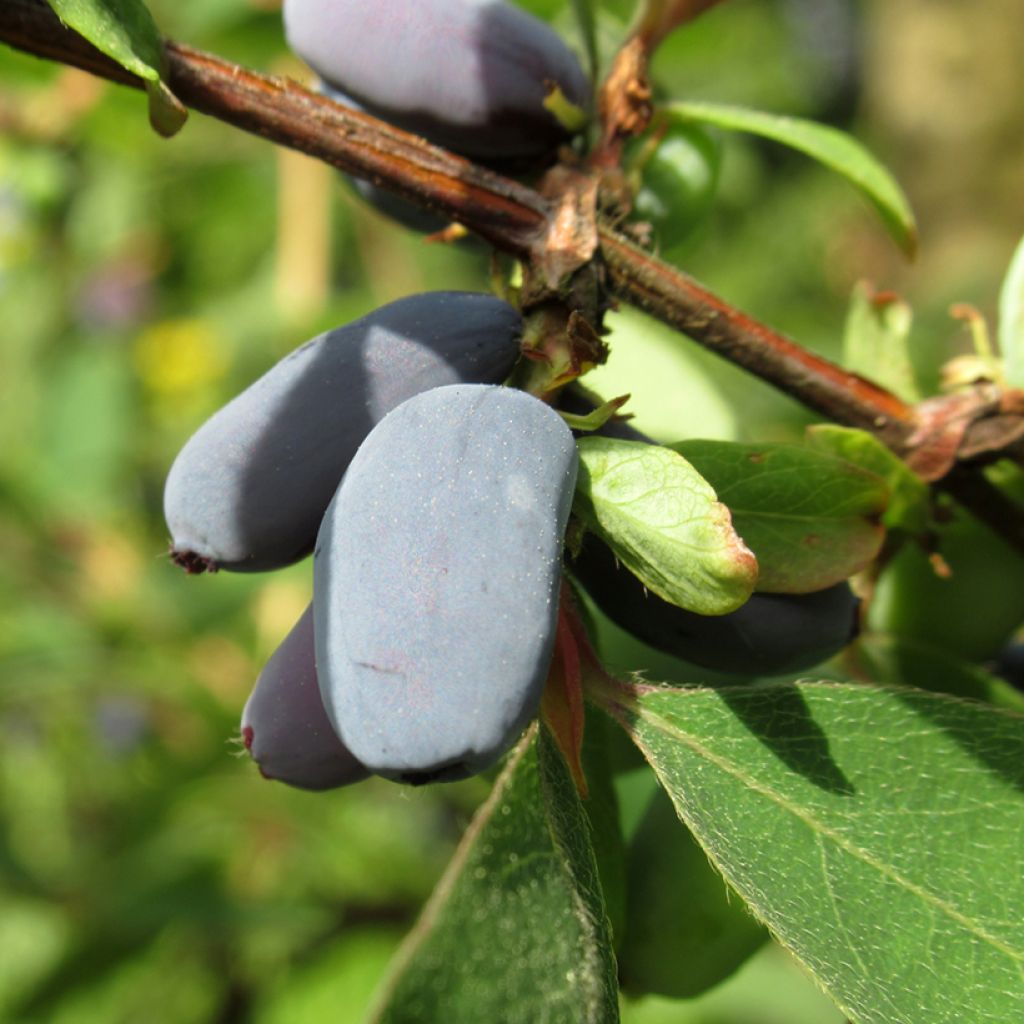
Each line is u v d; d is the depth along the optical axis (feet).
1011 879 0.32
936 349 0.70
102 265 1.13
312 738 0.32
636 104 0.39
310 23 0.37
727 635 0.35
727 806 0.32
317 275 0.95
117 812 0.97
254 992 0.87
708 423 0.48
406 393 0.33
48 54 0.35
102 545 1.01
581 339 0.34
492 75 0.37
